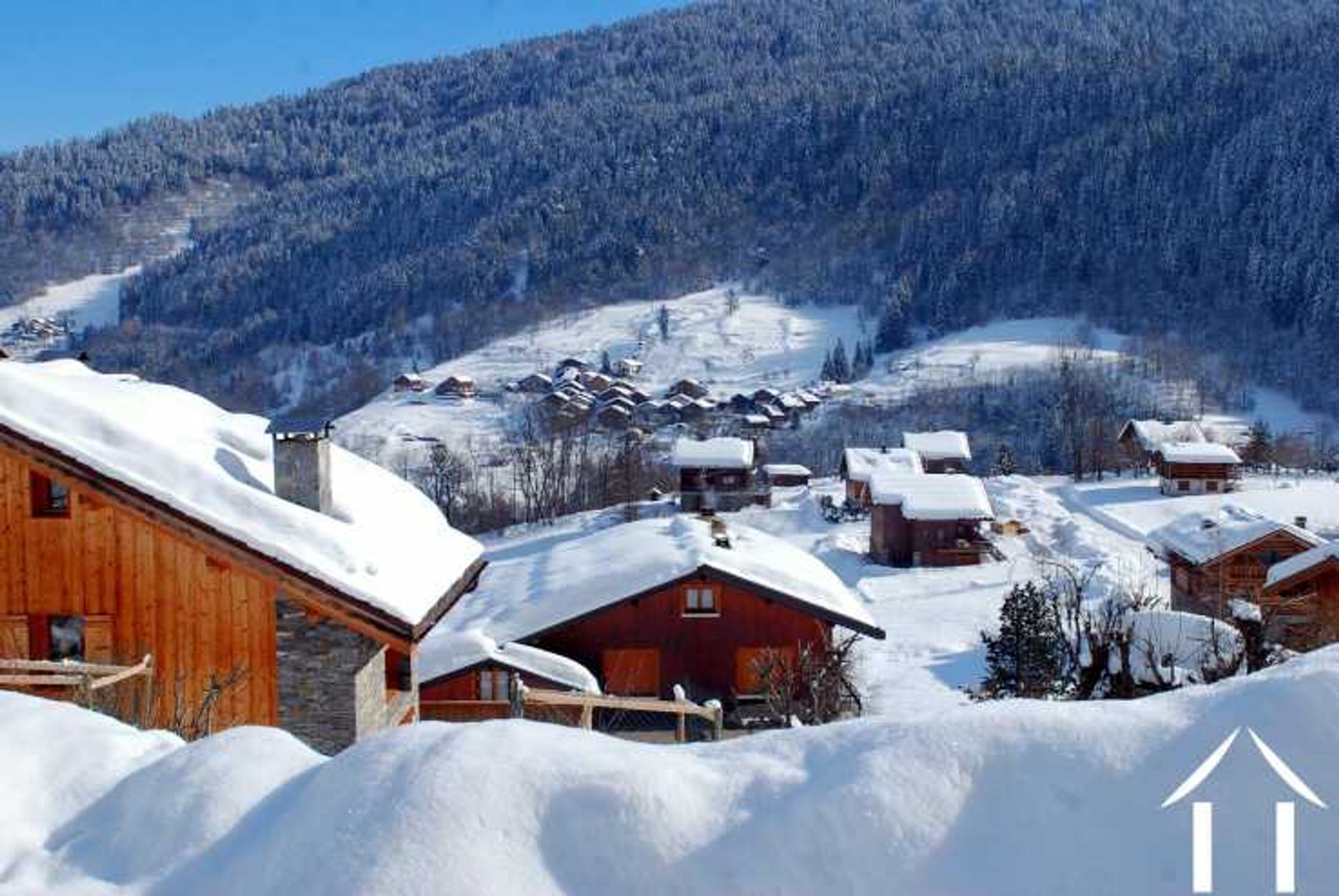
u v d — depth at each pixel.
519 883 3.84
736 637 29.23
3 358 17.98
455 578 17.22
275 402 176.75
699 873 3.85
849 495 70.31
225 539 14.46
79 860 4.70
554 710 23.28
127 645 15.05
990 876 3.70
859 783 3.95
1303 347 123.88
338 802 4.25
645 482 82.31
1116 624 21.91
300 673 14.90
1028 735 4.05
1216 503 67.19
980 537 57.22
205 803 4.76
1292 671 4.15
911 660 36.88
